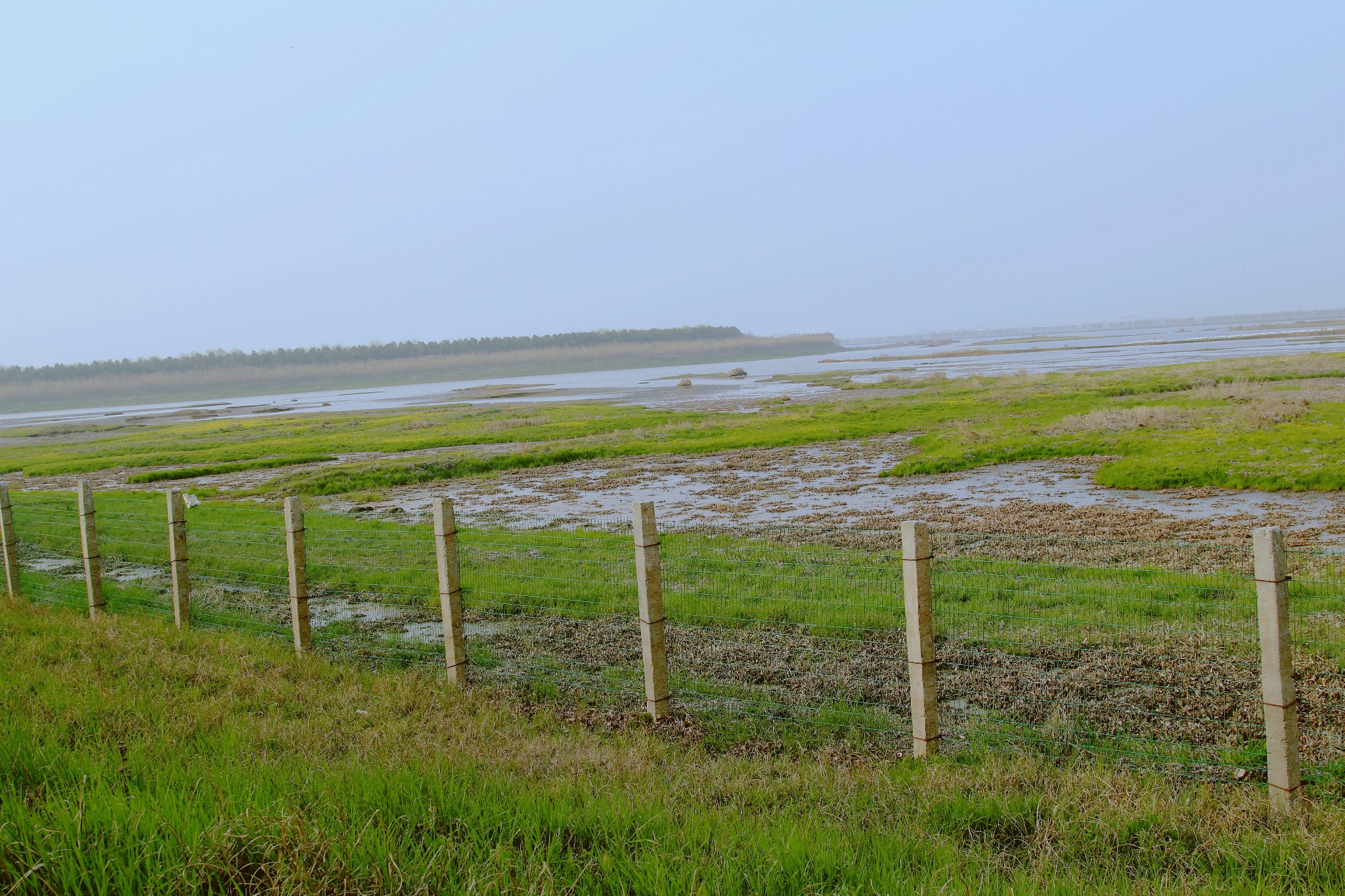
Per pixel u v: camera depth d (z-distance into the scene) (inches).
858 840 198.4
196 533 789.9
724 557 626.8
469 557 657.0
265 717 307.9
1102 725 307.0
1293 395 1722.4
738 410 2508.6
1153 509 802.2
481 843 189.0
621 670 386.6
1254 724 300.0
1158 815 215.3
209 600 548.7
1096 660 372.2
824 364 7559.1
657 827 202.4
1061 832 209.2
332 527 828.6
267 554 687.7
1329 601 438.3
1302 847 195.9
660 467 1373.0
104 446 2605.8
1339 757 267.0
